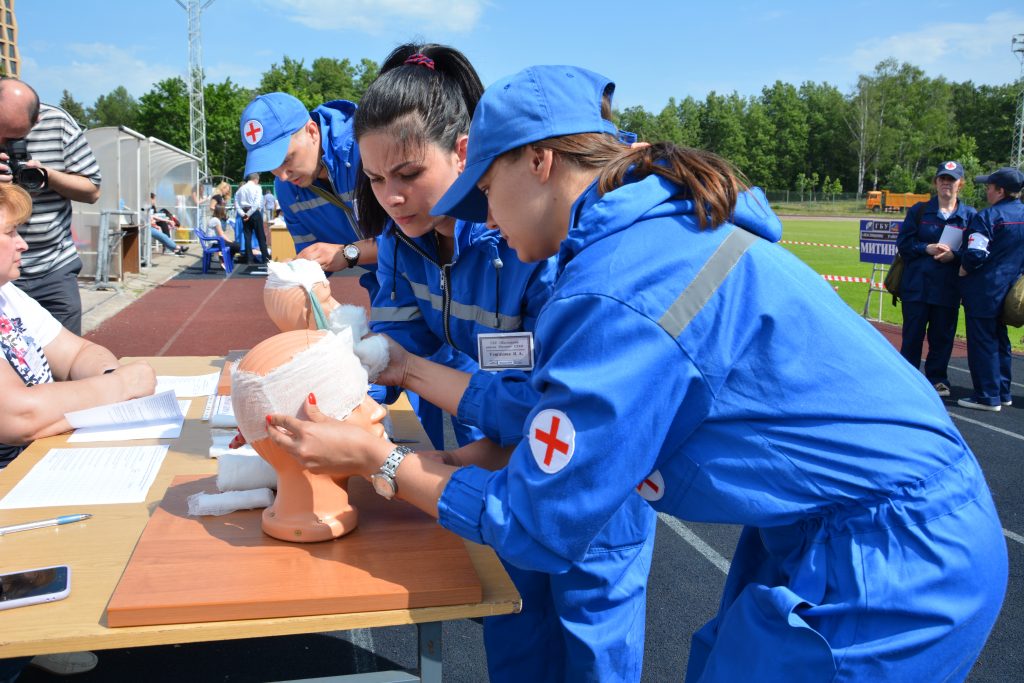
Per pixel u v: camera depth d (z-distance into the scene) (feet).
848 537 3.68
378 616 4.14
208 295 38.65
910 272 21.21
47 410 7.01
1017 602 10.43
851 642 3.61
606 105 4.21
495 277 6.14
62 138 13.11
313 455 4.34
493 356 6.05
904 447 3.65
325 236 10.82
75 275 13.52
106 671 8.39
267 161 9.02
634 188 3.67
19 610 4.07
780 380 3.56
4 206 7.51
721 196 3.64
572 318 3.60
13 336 7.88
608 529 5.59
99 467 6.19
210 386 8.84
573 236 3.73
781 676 3.68
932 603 3.59
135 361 10.09
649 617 9.95
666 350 3.42
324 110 9.70
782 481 3.65
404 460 4.33
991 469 15.88
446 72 5.67
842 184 289.53
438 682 4.54
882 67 282.97
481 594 4.26
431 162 5.33
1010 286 19.72
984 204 165.68
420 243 6.53
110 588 4.32
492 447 5.58
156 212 55.88
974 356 20.36
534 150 3.88
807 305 3.64
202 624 3.97
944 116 278.87
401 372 5.68
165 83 191.11
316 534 4.66
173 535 4.77
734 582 4.64
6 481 5.88
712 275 3.53
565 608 5.80
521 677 6.54
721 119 293.84
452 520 4.10
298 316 5.90
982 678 8.73
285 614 4.04
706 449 3.72
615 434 3.43
